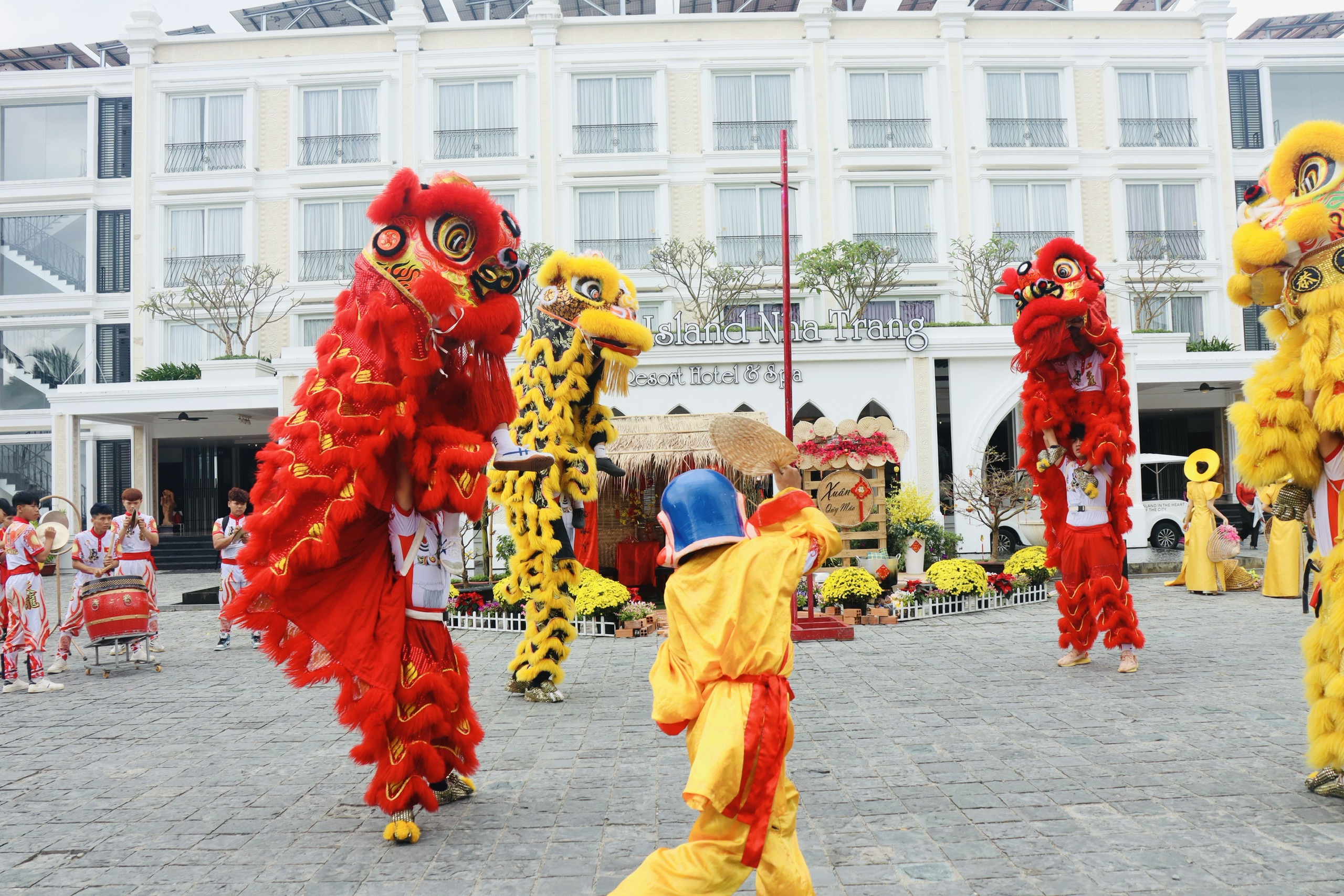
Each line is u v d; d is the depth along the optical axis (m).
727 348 18.72
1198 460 13.95
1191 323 29.31
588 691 7.62
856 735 5.94
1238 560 17.00
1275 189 5.03
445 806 4.77
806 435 12.77
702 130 28.95
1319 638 4.66
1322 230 4.67
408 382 4.45
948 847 4.02
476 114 29.11
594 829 4.37
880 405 18.73
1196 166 29.31
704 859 2.66
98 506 9.72
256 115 29.38
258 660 10.02
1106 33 29.80
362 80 29.02
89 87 30.33
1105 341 7.92
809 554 3.06
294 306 28.67
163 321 29.22
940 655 8.84
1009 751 5.51
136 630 9.41
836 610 11.34
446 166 28.78
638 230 28.83
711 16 29.25
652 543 13.90
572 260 7.69
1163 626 10.43
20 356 30.08
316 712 7.27
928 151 28.77
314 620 4.40
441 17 32.84
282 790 5.16
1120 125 29.45
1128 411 8.02
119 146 30.39
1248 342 29.69
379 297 4.44
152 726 6.85
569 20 29.17
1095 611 7.86
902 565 13.81
